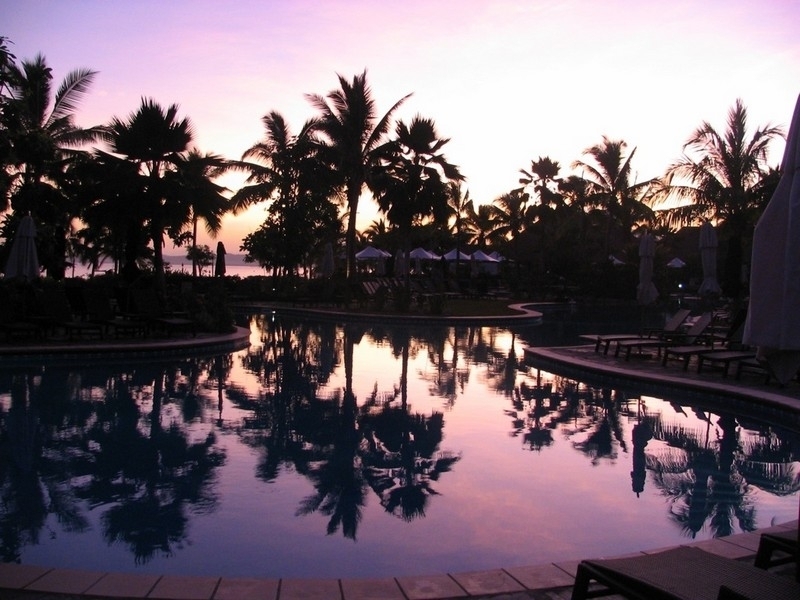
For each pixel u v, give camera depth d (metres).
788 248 3.04
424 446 7.49
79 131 28.33
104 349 13.02
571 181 43.00
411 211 29.52
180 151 23.12
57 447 7.09
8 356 12.17
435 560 4.54
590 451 7.43
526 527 5.17
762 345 3.13
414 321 23.28
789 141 3.20
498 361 14.66
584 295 36.12
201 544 4.71
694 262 40.66
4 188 23.19
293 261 31.91
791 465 7.03
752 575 2.93
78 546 4.65
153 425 8.11
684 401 10.54
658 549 4.40
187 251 40.44
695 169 26.69
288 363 13.59
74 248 35.16
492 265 54.03
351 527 5.08
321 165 31.27
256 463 6.69
